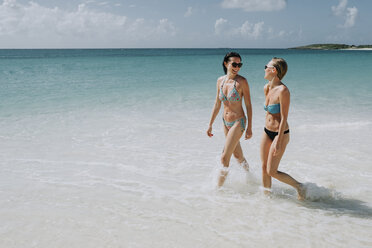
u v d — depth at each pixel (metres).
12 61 41.50
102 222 3.17
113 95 11.85
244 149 5.69
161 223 3.17
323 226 3.13
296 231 3.04
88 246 2.76
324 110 9.02
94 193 3.84
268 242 2.85
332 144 5.81
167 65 33.72
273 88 3.63
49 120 7.64
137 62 40.56
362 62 38.97
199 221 3.22
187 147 5.72
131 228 3.06
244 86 4.01
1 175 4.33
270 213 3.41
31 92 12.33
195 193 3.90
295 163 4.89
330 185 4.09
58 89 13.34
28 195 3.75
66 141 5.97
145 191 3.93
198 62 40.94
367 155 5.19
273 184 4.25
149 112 8.78
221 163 4.08
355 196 3.82
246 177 4.43
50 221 3.17
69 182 4.16
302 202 3.70
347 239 2.90
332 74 21.42
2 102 10.01
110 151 5.43
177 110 9.11
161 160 5.04
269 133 3.72
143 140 6.10
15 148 5.51
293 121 7.67
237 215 3.36
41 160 4.95
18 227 3.05
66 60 46.06
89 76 19.89
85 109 9.09
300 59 49.91
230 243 2.83
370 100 10.66
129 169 4.65
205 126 7.24
